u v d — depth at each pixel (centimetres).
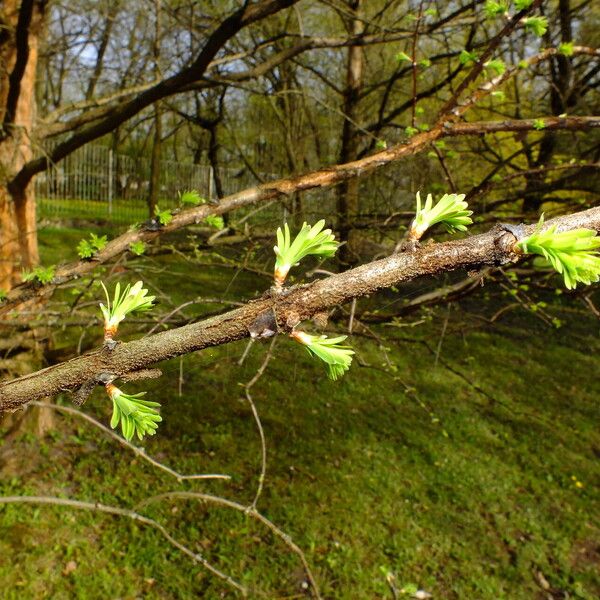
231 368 637
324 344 48
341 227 398
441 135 209
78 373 51
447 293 351
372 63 833
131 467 549
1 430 561
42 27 489
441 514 534
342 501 534
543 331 962
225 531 485
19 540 448
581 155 443
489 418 701
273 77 744
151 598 418
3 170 447
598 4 565
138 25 671
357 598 434
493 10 184
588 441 671
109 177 1656
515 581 467
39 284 207
